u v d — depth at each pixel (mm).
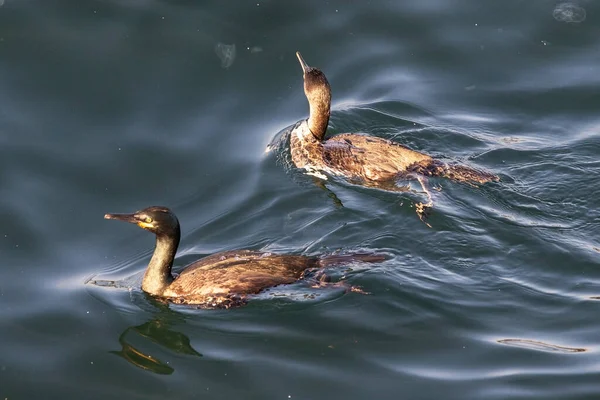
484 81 20078
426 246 15070
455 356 12992
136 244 15688
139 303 14148
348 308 13742
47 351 13219
